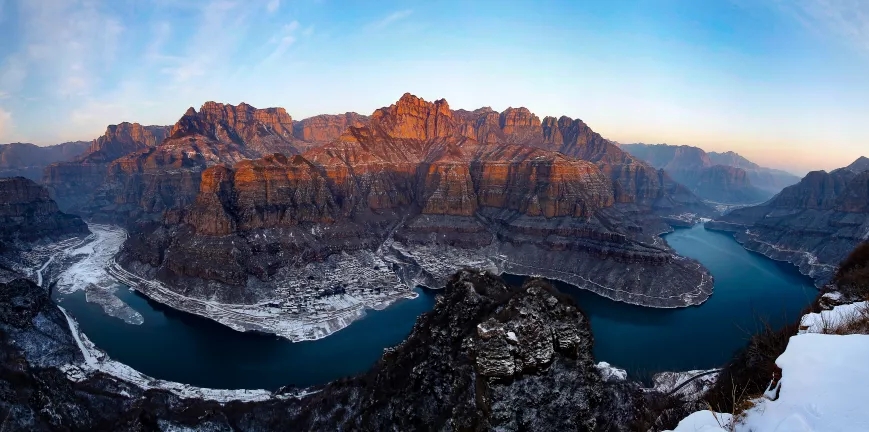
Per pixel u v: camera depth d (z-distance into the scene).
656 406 52.25
